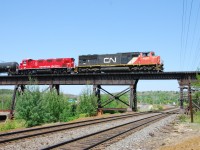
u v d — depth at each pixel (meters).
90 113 48.84
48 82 54.94
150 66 47.88
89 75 51.91
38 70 56.16
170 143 15.45
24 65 57.19
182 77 45.88
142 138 17.73
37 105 36.97
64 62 53.81
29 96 36.78
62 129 21.17
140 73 47.88
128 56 50.03
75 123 27.56
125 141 16.02
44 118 37.19
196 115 40.25
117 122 29.80
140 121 30.62
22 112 35.84
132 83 49.28
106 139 15.69
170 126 26.44
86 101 49.06
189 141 14.69
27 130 20.12
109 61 51.28
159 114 47.78
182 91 45.81
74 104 51.56
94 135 17.98
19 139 16.14
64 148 13.14
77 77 52.94
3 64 59.75
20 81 57.28
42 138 17.02
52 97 41.94
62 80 53.97
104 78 51.09
